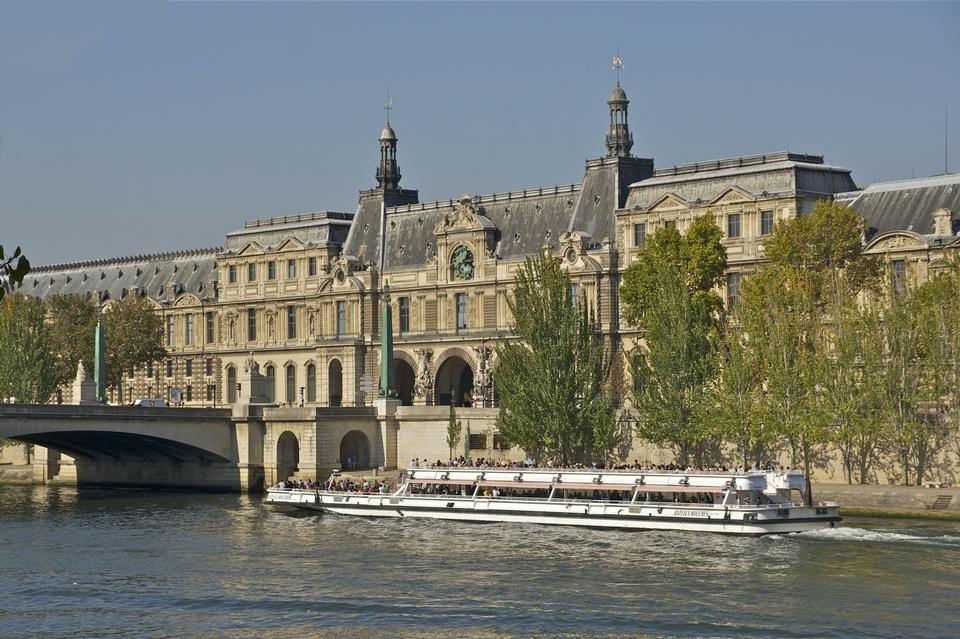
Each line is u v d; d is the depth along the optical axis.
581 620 95.50
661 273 158.00
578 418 158.88
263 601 102.56
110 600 103.94
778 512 126.19
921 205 167.50
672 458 158.12
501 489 141.25
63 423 161.75
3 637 94.06
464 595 103.06
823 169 180.75
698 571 109.69
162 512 151.88
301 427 172.12
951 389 140.50
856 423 142.38
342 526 138.38
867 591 101.56
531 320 160.75
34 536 133.12
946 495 136.38
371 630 94.38
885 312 144.00
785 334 147.12
